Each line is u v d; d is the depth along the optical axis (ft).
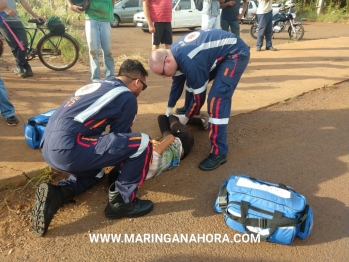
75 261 7.63
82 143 8.09
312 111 15.52
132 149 8.23
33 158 10.62
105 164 8.32
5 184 9.68
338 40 31.89
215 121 10.53
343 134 13.50
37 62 20.84
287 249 8.04
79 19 38.73
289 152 12.12
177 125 11.78
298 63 23.17
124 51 28.32
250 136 13.12
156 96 16.17
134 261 7.67
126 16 46.70
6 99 12.20
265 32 26.78
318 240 8.32
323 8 65.62
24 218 8.79
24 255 7.74
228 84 10.12
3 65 19.98
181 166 11.12
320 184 10.39
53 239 8.21
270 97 16.78
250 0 52.01
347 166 11.35
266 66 22.33
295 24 35.65
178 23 42.86
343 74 20.83
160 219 8.93
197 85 10.12
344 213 9.21
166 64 9.70
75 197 9.60
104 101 8.13
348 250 8.06
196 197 9.75
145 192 9.90
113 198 8.66
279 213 7.84
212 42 9.93
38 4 42.32
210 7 19.36
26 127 10.89
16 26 16.70
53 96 15.40
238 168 11.10
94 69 16.28
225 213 8.36
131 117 8.63
